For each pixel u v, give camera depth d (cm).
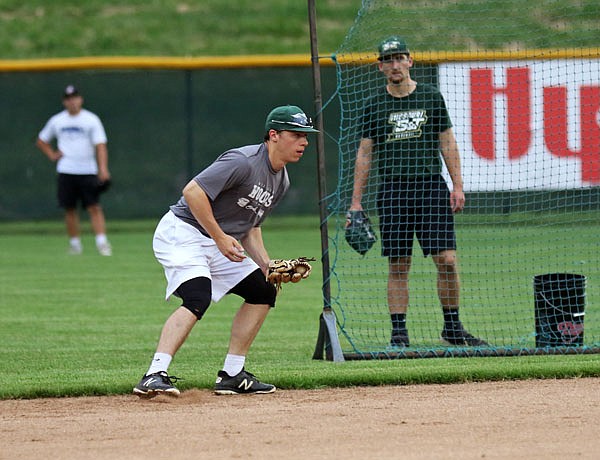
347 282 4166
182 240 2133
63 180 5131
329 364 2527
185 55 7881
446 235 2800
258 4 8500
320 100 2633
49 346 2877
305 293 3909
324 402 2117
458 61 5050
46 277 4375
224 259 2181
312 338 2988
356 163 2836
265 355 2700
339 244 5216
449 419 1941
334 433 1836
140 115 6272
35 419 1992
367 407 2058
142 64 6219
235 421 1941
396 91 2795
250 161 2083
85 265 4759
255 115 6266
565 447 1723
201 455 1694
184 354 2748
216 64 6219
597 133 5397
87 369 2523
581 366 2403
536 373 2362
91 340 2973
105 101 6266
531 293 3809
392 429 1862
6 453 1731
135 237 5981
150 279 4306
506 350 2606
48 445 1781
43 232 6288
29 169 6306
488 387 2261
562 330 2733
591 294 3812
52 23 8331
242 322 2216
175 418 1975
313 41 2638
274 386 2258
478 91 5141
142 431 1869
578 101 5384
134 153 6300
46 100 6259
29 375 2425
